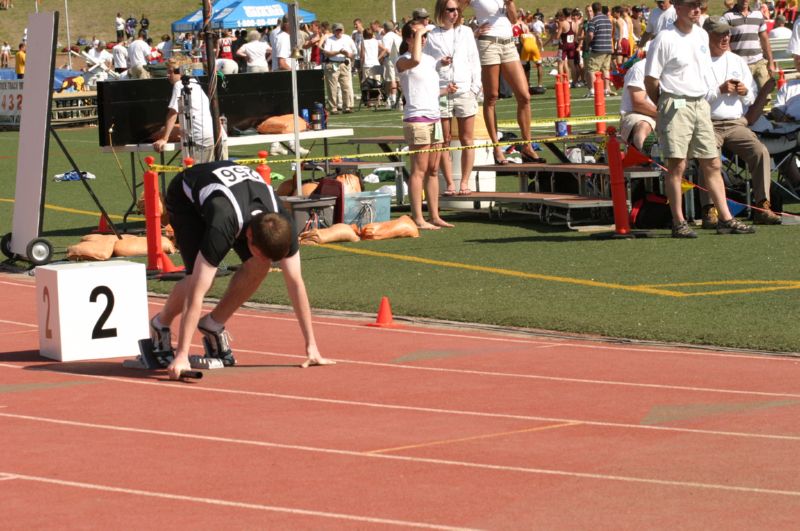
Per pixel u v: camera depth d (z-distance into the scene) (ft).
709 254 50.70
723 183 57.06
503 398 30.63
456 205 68.28
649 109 59.00
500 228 61.31
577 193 63.87
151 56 158.71
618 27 140.05
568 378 32.63
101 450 26.71
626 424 27.89
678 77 53.62
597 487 23.30
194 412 29.91
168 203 33.42
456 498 22.81
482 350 36.52
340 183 60.34
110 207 74.74
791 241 52.80
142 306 37.50
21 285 51.49
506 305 42.60
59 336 36.50
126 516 22.21
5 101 57.31
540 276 47.70
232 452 26.27
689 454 25.35
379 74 145.18
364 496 23.03
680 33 53.57
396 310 42.70
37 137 55.11
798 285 43.39
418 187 60.80
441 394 31.19
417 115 59.93
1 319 44.16
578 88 151.23
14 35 272.31
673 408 29.19
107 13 277.64
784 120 62.49
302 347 37.65
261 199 32.73
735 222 55.47
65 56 239.50
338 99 139.64
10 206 76.79
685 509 21.90
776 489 22.89
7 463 25.90
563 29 152.97
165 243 56.44
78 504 22.99
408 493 23.16
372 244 57.41
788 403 29.30
